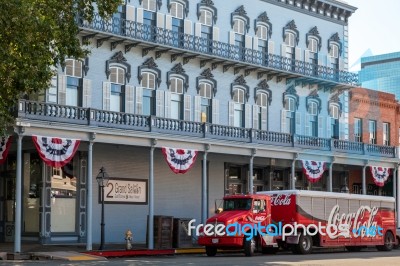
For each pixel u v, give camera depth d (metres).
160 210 40.31
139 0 39.47
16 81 25.55
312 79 47.75
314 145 44.88
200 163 42.62
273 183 46.44
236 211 32.56
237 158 44.38
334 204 36.34
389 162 50.09
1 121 26.25
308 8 49.53
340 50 51.72
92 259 28.25
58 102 35.50
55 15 26.20
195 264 24.22
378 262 26.42
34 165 36.00
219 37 43.56
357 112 52.34
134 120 35.56
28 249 31.95
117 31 37.28
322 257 30.66
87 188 34.75
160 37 39.25
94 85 37.12
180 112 41.06
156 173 40.28
